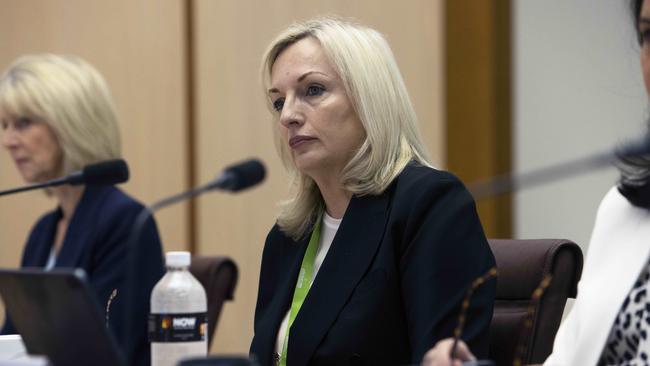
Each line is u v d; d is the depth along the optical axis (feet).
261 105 49.32
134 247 17.65
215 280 31.86
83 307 16.15
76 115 33.63
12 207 55.98
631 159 20.22
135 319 29.86
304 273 24.91
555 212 42.01
